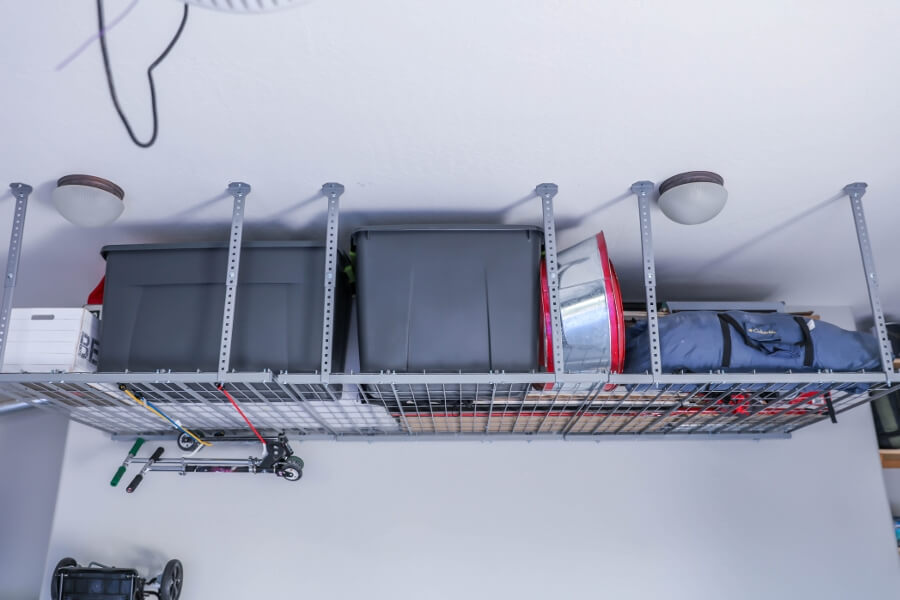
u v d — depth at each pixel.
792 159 2.14
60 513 3.11
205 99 1.83
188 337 2.45
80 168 2.13
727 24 1.58
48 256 2.80
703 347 2.42
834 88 1.81
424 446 3.22
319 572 3.04
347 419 3.01
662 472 3.20
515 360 2.35
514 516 3.12
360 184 2.27
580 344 2.41
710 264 2.97
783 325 2.49
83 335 2.43
